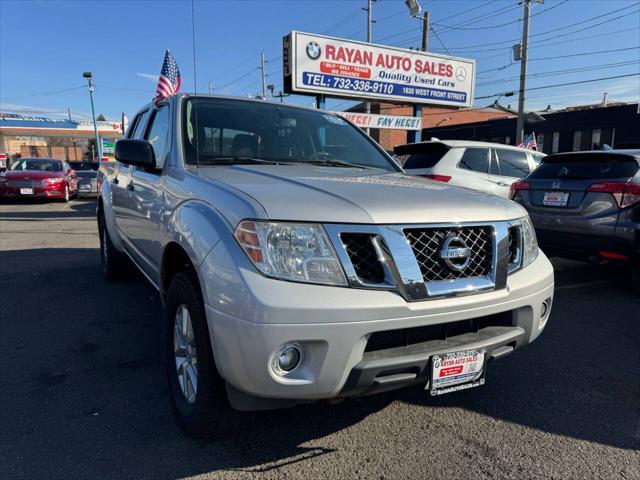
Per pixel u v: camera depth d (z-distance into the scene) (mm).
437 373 2178
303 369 1981
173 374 2646
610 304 5000
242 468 2291
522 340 2512
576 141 29594
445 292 2146
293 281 1947
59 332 3982
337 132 3820
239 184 2393
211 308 2045
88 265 6539
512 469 2328
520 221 2619
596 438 2602
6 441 2451
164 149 3352
